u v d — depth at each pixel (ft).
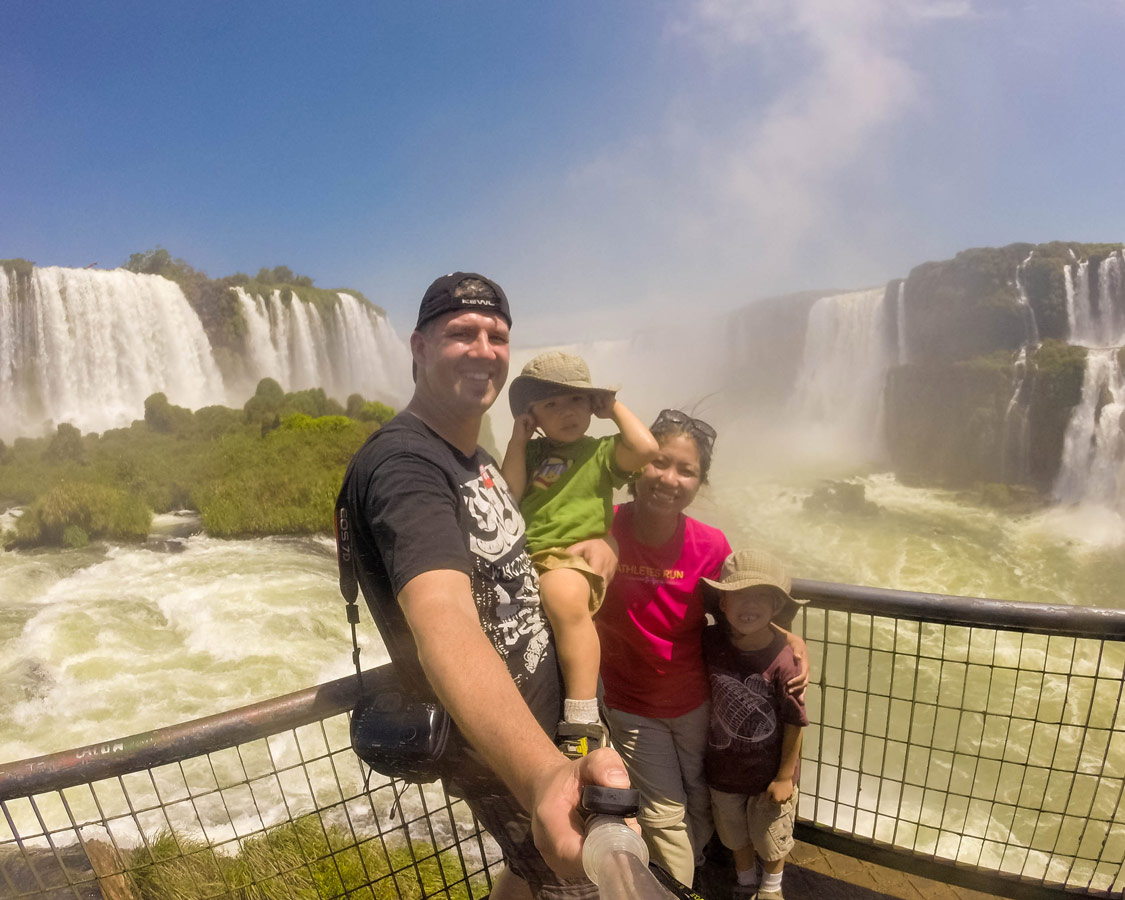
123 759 5.04
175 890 9.28
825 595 7.16
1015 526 99.91
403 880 12.13
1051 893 7.20
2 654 44.32
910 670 40.22
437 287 4.57
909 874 8.13
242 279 201.26
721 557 7.36
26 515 71.87
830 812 25.27
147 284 154.61
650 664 7.36
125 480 87.66
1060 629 6.55
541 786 2.68
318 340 199.31
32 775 4.94
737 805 7.54
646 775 7.47
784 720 7.29
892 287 162.40
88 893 8.78
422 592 3.53
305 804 24.36
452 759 4.47
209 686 41.93
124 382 148.97
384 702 4.48
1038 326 140.97
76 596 54.85
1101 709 36.76
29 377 137.49
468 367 4.48
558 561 5.59
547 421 5.91
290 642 47.32
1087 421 116.37
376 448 4.16
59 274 141.08
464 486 4.47
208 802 25.12
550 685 5.06
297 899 9.90
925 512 108.06
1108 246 141.90
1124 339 136.26
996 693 38.19
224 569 61.52
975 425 129.49
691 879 7.52
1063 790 29.40
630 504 7.52
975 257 147.23
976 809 27.48
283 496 78.95
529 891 5.46
